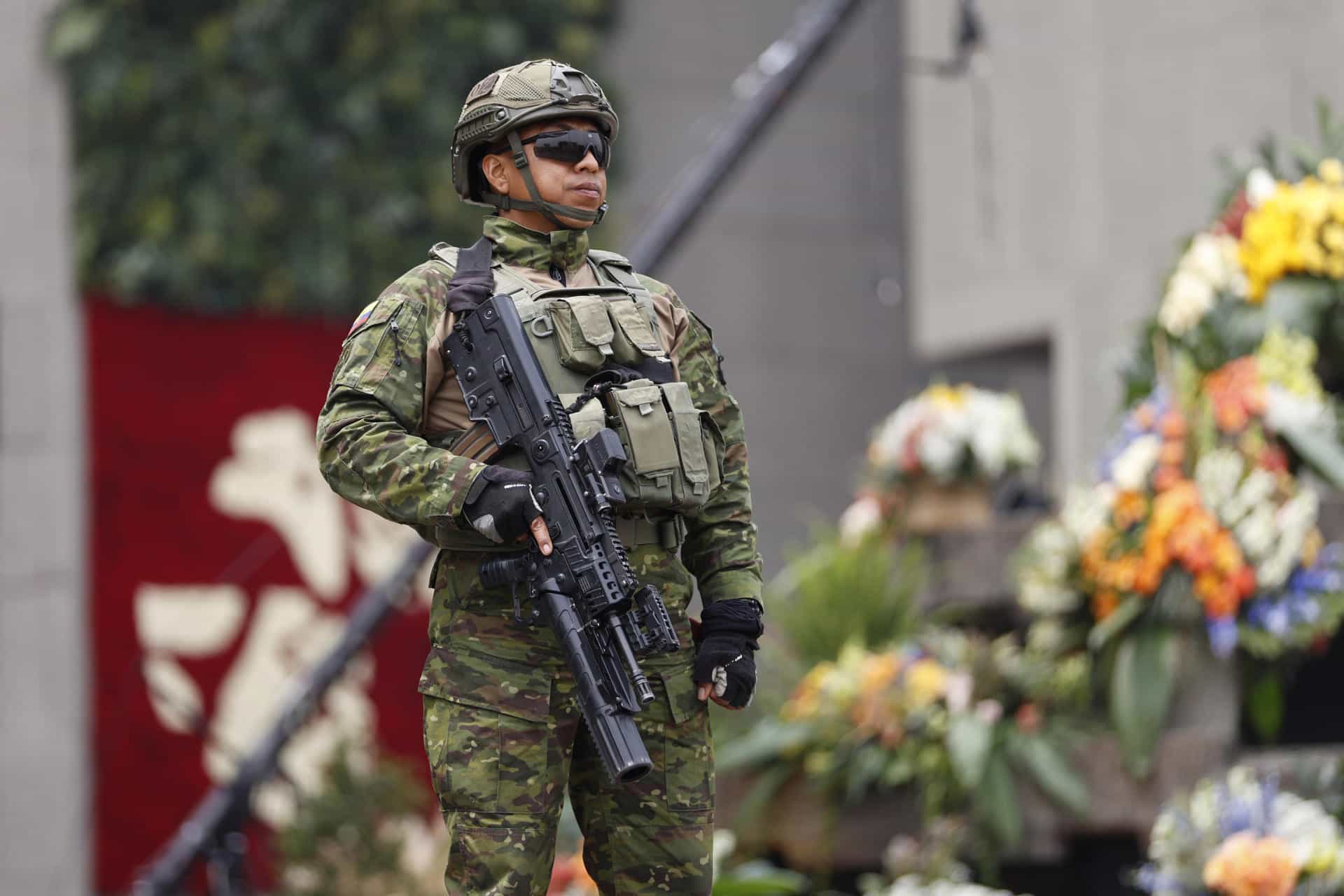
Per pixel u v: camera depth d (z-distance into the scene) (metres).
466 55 20.73
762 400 22.75
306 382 19.66
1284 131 16.53
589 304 5.48
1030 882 12.29
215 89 19.45
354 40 20.16
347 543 19.56
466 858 5.34
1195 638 11.68
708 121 22.42
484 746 5.35
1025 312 18.67
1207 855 10.37
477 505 5.20
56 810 18.06
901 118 23.62
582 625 5.17
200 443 19.00
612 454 5.21
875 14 23.62
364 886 14.20
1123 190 17.81
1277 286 12.14
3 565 18.25
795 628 14.30
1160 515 11.56
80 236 18.77
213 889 14.30
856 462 23.03
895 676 12.43
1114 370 13.59
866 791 12.48
